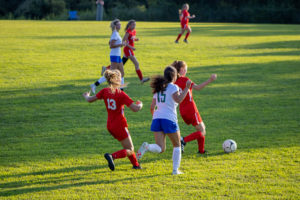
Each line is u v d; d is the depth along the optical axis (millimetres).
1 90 32688
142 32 89750
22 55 51969
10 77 37875
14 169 17453
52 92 32594
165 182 15898
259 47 63375
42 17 177375
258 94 32531
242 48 61938
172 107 16719
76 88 34250
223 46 64188
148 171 17266
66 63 46812
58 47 61125
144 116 26562
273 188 15156
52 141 21422
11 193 14891
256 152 19500
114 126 16734
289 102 29953
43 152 19672
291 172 16797
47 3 176750
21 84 35062
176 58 51031
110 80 16578
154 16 175875
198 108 28297
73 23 123812
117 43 32469
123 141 17000
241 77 39344
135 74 40938
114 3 191250
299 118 25719
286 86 35500
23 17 175375
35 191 15078
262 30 100250
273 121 25109
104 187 15461
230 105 29109
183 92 16391
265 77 39438
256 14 170125
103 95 16984
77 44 65375
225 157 18906
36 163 18219
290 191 14891
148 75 40156
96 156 19219
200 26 116250
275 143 20828
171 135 16609
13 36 75500
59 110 27625
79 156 19188
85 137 22203
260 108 28266
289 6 173875
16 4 189875
